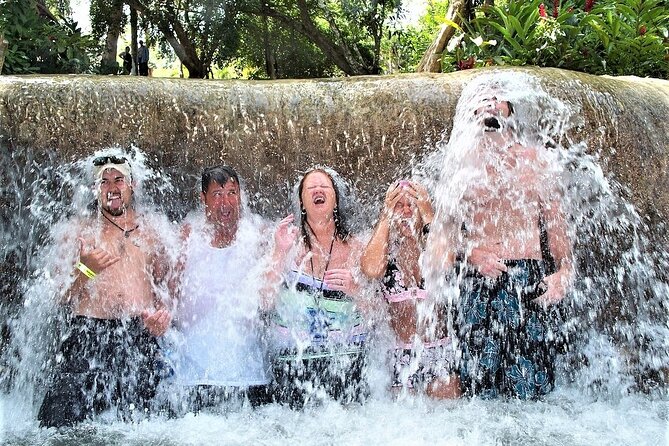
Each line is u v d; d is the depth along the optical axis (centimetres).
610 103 420
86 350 351
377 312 365
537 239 368
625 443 306
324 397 357
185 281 365
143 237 375
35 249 402
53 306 383
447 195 384
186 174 429
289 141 435
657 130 423
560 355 391
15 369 389
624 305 408
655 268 413
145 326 353
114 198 369
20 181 406
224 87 438
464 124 395
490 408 349
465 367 365
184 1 1425
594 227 411
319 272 363
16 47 757
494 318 363
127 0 1348
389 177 438
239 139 432
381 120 436
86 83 422
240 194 401
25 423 340
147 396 353
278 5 1434
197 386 349
